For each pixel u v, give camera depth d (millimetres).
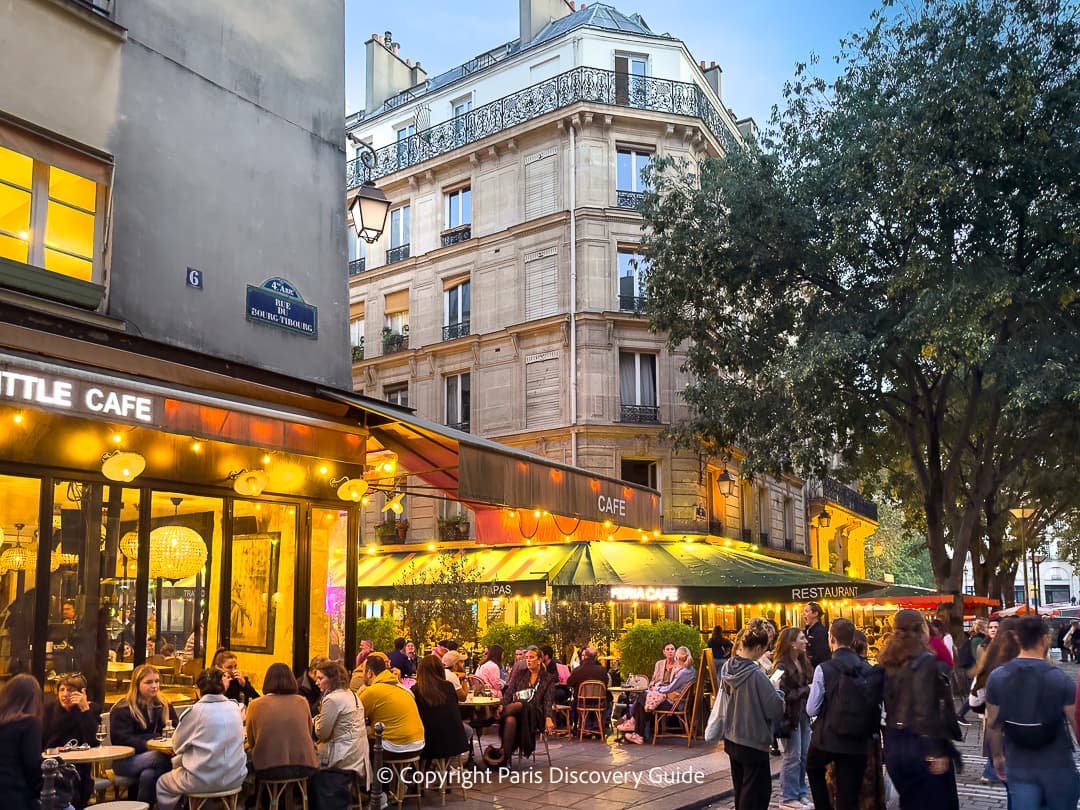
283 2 10766
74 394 6406
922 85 17141
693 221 21359
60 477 7871
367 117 32531
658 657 14586
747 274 19969
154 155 8930
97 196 8422
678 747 12094
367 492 12172
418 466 11938
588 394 24391
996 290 15984
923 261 16781
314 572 10312
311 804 7387
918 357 19281
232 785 6586
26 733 5246
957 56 17078
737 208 19562
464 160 27828
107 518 8219
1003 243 18047
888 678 5801
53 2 8117
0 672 7297
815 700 6445
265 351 9844
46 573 7684
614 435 24375
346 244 11258
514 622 23047
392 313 29391
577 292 24953
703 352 21344
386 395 28938
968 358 16547
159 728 7574
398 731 8156
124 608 8297
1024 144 16688
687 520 24734
